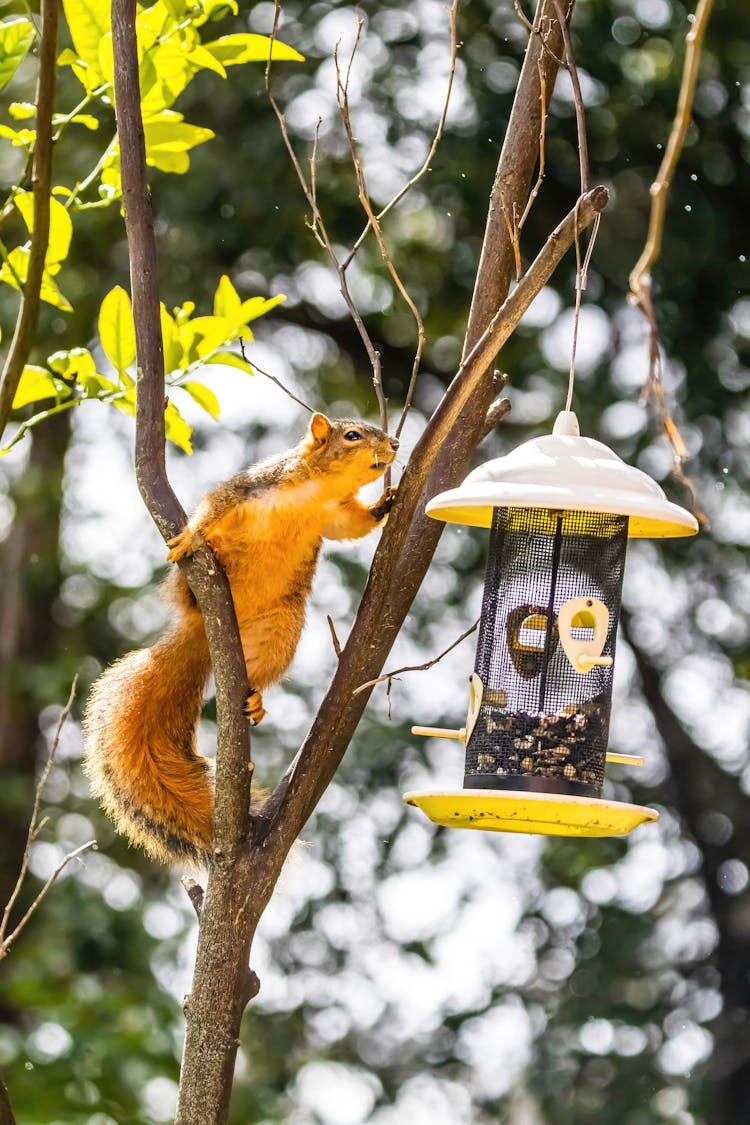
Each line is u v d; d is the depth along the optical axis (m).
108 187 5.64
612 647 6.08
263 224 15.27
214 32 15.22
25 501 16.92
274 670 6.94
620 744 18.47
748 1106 16.61
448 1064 18.86
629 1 15.50
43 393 5.66
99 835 16.66
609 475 5.23
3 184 15.41
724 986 17.39
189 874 6.46
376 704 17.44
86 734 6.76
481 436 5.93
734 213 15.74
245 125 15.25
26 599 17.52
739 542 16.36
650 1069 16.97
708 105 15.62
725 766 18.27
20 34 5.61
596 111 15.47
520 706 5.99
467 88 15.28
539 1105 16.81
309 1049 18.98
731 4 15.29
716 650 17.62
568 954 18.30
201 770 6.63
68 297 15.09
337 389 17.61
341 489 6.70
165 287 15.48
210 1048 4.94
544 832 5.46
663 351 15.64
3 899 16.12
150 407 5.12
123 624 18.09
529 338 16.12
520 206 5.79
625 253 15.44
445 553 17.47
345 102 5.37
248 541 6.73
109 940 15.78
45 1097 10.63
